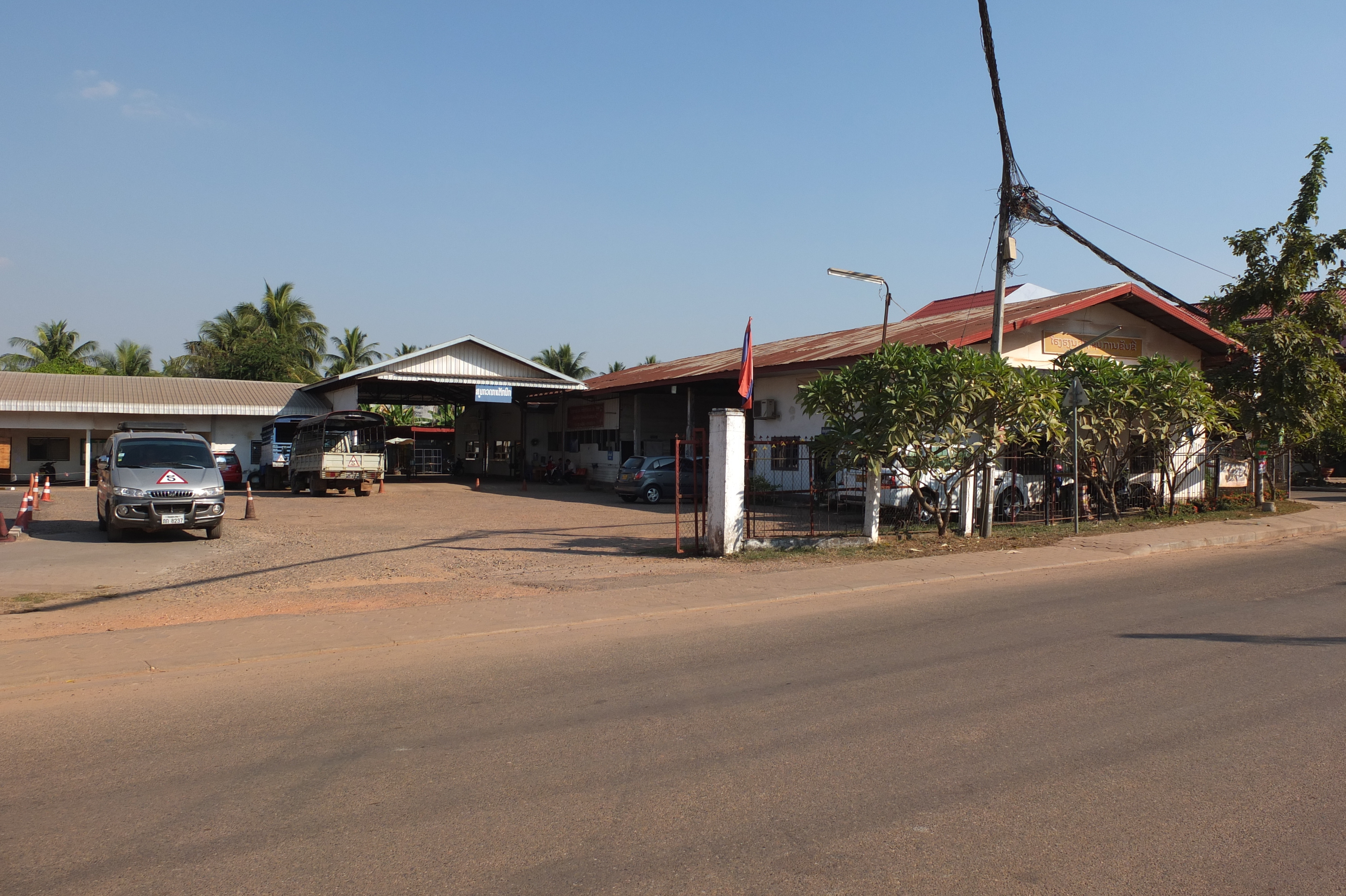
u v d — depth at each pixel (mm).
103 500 16469
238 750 5113
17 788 4555
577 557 13602
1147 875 3514
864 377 14195
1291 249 21484
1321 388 19953
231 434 36969
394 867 3611
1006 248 14594
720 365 28188
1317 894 3373
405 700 6117
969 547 14430
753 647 7684
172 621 8922
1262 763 4750
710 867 3590
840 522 18000
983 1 12633
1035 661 7020
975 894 3369
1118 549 14250
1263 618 8703
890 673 6699
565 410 37875
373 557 13617
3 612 9422
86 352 54250
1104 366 17562
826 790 4406
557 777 4613
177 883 3496
